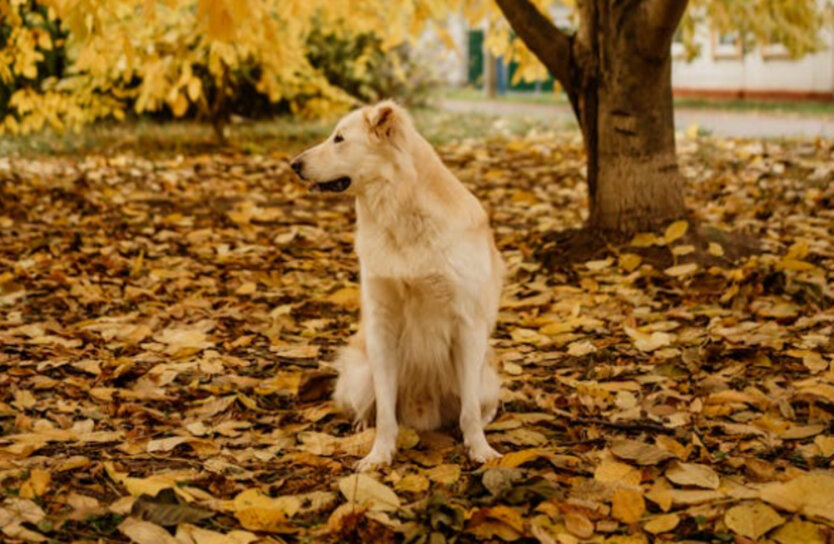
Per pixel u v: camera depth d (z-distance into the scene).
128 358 5.09
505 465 3.68
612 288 6.38
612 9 6.84
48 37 9.84
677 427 4.16
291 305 6.31
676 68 27.64
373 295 4.18
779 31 13.02
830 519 3.14
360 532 3.19
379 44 18.92
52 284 6.55
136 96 15.80
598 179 7.18
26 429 4.12
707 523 3.24
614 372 4.93
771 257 6.63
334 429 4.45
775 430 4.06
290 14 8.91
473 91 31.48
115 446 4.00
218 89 13.62
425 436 4.41
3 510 3.14
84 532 3.14
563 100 26.30
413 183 4.03
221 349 5.47
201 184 10.40
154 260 7.46
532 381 4.94
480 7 8.98
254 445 4.14
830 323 5.46
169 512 3.20
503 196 9.81
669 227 6.71
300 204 9.66
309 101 16.36
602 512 3.33
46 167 10.94
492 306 4.42
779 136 13.42
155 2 5.27
